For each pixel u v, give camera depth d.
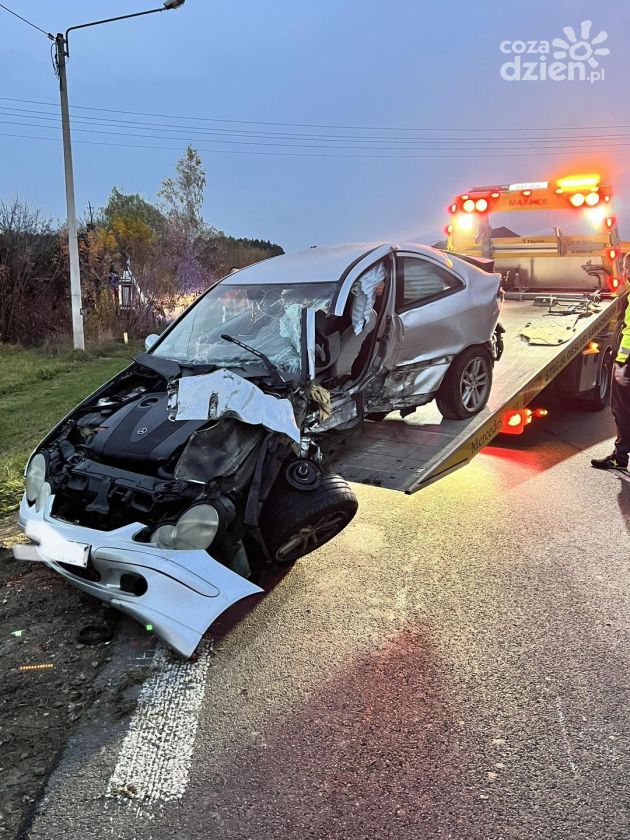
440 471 4.63
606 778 2.58
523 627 3.66
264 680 3.23
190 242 26.00
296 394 4.00
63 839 2.32
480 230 10.26
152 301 19.95
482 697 3.08
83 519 3.59
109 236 19.75
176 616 3.10
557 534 4.89
